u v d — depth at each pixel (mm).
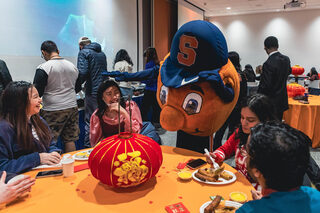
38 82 2406
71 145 2797
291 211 684
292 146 677
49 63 2453
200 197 1154
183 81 1783
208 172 1341
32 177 1354
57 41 3799
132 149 1179
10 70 3150
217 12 9773
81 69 3004
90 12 4371
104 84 1992
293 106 3395
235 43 10492
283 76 2943
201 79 1727
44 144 1648
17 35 3201
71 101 2674
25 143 1487
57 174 1363
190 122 1901
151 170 1199
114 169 1132
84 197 1156
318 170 1223
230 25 10445
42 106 2580
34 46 3441
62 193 1189
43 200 1132
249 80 5680
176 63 1886
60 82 2537
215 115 1859
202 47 1729
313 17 9266
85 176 1364
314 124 3410
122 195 1173
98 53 3096
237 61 2990
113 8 4914
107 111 2025
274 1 7914
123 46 5297
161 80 1905
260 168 720
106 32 4789
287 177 690
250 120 1409
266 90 2943
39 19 3486
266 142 697
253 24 10094
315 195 737
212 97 1797
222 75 1789
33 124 1622
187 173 1356
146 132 2123
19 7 3205
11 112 1456
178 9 7160
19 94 1444
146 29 6160
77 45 4176
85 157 1600
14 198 1090
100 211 1050
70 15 3979
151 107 4613
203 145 2129
